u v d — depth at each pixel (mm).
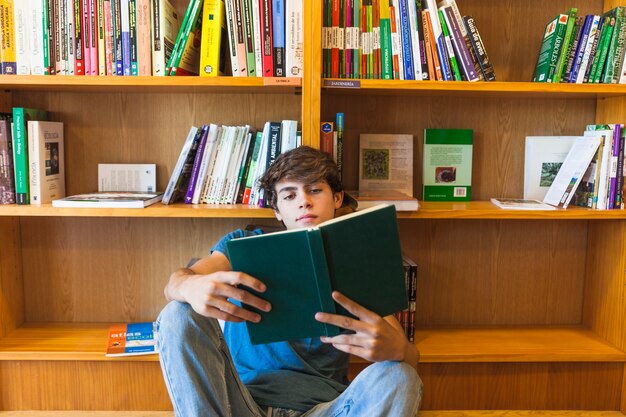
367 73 1670
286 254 1038
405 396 1082
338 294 1048
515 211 1699
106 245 1951
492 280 2002
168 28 1684
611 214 1711
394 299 1105
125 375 1793
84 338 1834
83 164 1905
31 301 1971
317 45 1592
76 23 1630
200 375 1120
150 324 1866
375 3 1658
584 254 2012
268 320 1079
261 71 1642
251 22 1626
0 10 1616
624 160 1729
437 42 1664
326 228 1038
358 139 1915
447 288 1996
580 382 1833
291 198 1348
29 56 1637
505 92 1739
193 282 1107
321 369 1341
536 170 1903
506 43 1903
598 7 1917
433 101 1917
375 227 1079
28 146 1697
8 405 1789
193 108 1894
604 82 1717
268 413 1244
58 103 1878
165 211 1638
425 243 1977
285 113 1900
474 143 1939
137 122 1896
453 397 1825
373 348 1068
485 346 1810
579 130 1961
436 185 1913
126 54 1640
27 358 1716
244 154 1731
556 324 2031
